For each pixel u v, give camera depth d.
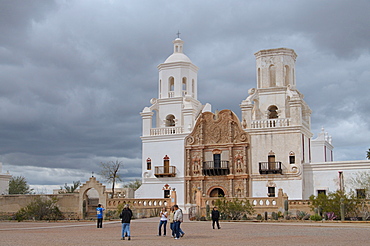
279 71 57.81
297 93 57.50
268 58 58.59
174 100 62.34
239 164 55.78
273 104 57.44
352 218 39.94
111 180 76.25
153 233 28.94
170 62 63.41
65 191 79.94
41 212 52.00
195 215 45.31
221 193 57.03
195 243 21.56
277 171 53.22
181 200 57.88
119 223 42.28
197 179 57.62
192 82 64.81
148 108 61.94
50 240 23.61
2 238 24.92
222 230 30.48
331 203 41.41
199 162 57.94
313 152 66.75
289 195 52.84
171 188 58.56
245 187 54.94
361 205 40.84
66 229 33.75
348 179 51.31
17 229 34.19
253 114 58.31
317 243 20.50
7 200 59.06
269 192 54.06
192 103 62.88
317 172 53.03
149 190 59.75
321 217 40.56
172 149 59.41
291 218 42.44
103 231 31.17
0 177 76.19
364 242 20.73
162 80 63.75
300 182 52.62
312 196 44.56
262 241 22.05
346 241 21.28
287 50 58.41
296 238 23.36
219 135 57.53
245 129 56.03
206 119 58.53
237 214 43.88
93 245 20.75
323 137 67.00
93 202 59.69
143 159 60.69
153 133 61.19
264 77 58.38
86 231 31.23
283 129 54.34
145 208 49.28
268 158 54.56
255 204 46.66
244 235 26.00
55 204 55.56
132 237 25.81
